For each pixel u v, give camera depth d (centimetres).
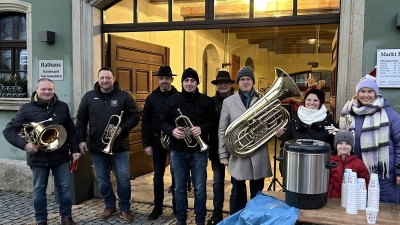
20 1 462
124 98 356
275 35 623
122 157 362
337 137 249
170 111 327
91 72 447
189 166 331
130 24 445
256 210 216
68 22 447
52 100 335
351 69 344
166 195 439
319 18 366
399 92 332
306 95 289
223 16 406
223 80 351
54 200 431
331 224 198
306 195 215
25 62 488
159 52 572
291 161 218
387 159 274
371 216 197
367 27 338
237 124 288
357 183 217
